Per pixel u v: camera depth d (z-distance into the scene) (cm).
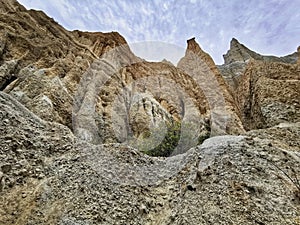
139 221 549
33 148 731
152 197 652
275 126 1123
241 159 689
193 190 606
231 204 523
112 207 557
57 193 574
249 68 2019
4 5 2345
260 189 554
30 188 582
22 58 1631
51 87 1367
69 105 1384
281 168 631
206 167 684
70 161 721
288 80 1480
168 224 527
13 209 509
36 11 2633
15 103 928
